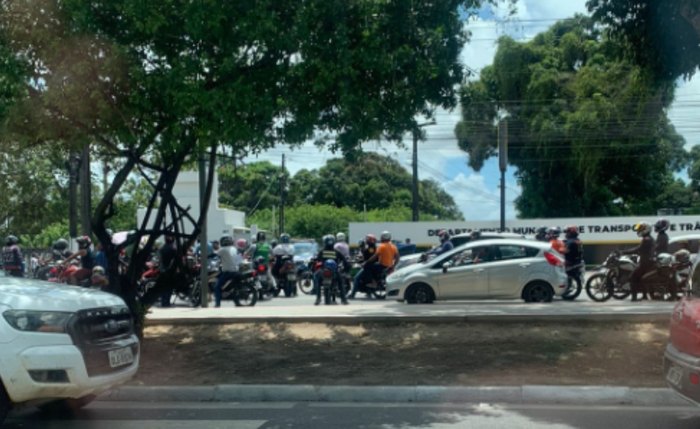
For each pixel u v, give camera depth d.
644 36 10.47
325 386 8.68
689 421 7.22
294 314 12.48
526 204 43.38
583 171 39.00
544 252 16.06
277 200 64.31
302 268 23.34
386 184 68.81
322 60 8.95
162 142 9.43
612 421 7.25
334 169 68.31
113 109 9.02
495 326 11.38
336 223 58.00
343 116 9.33
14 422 7.48
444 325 11.55
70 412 7.99
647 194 43.38
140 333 10.91
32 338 6.55
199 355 10.46
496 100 39.38
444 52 9.58
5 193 26.11
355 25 9.30
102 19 8.87
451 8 9.54
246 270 17.56
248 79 9.14
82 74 8.70
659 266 15.41
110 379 7.02
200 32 8.55
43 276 17.48
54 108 9.17
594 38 38.16
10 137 9.24
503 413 7.71
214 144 9.67
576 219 34.50
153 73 8.95
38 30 8.75
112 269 10.72
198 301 19.17
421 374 9.24
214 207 34.94
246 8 8.67
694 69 10.52
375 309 13.64
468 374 9.18
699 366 6.19
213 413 7.89
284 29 8.96
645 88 11.45
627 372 9.12
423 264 16.67
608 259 16.56
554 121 37.38
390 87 9.62
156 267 18.34
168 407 8.27
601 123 35.91
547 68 38.19
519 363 9.60
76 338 6.75
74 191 23.27
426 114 10.13
